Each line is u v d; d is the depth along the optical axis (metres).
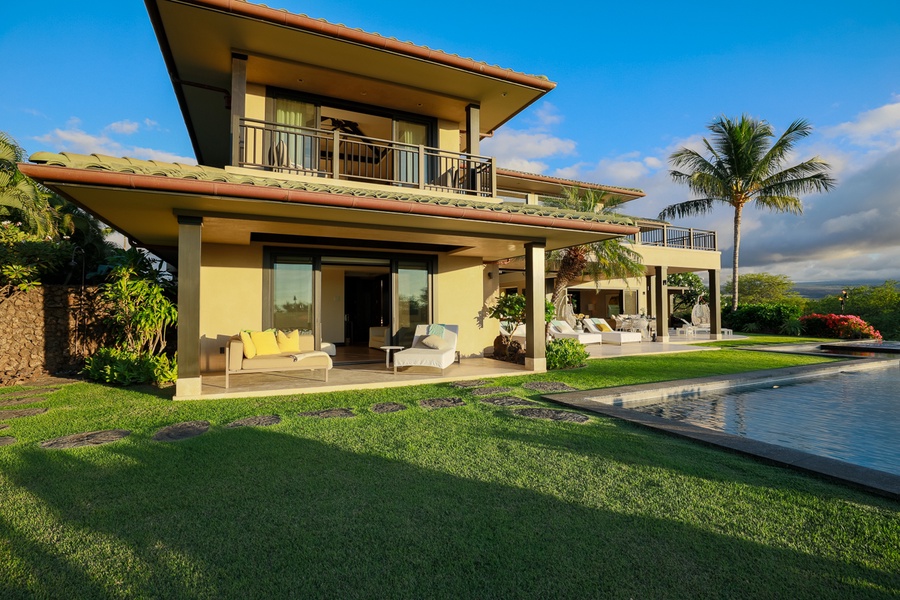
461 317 11.48
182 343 6.52
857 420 5.86
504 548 2.58
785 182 21.19
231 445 4.48
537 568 2.38
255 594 2.19
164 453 4.25
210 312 9.13
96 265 12.87
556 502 3.20
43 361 9.59
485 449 4.37
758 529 2.80
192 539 2.71
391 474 3.73
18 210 10.65
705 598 2.13
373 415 5.70
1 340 9.13
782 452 4.09
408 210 6.77
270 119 9.63
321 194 6.23
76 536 2.75
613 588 2.21
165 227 8.01
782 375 8.90
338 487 3.47
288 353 8.11
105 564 2.45
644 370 9.80
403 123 10.99
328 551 2.56
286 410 5.96
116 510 3.09
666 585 2.23
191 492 3.38
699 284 31.92
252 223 7.15
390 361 10.66
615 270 14.37
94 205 6.22
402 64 9.12
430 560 2.47
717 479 3.60
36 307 9.58
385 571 2.36
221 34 8.11
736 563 2.43
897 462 4.23
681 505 3.14
